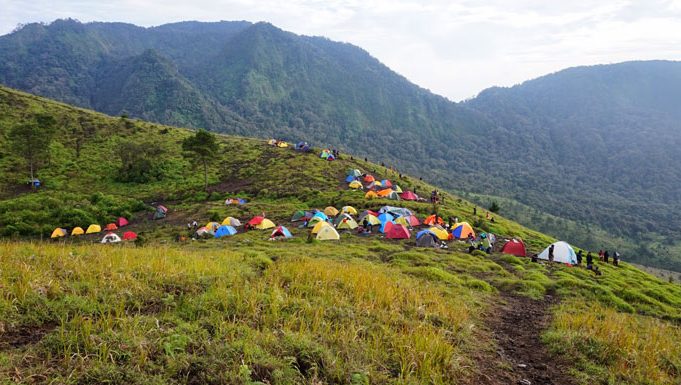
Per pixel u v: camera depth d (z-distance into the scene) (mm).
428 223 40812
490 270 23453
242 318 8023
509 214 165750
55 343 5988
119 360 5828
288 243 30344
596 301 17547
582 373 8344
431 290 14281
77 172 66562
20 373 5117
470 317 12211
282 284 11031
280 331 7512
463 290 17078
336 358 6824
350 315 9133
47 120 67562
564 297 18219
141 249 15812
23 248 12945
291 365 6445
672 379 8438
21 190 57438
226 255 16391
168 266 11188
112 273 9555
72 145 77000
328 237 32688
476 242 33656
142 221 48156
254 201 55406
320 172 70562
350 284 11789
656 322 14938
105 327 6637
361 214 41000
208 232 36312
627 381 8125
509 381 7926
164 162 73688
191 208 52562
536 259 28750
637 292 20766
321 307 9062
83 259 11406
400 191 62375
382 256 26016
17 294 7449
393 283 13555
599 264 31781
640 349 9797
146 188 63219
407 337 8312
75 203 50188
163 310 8086
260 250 25500
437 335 8711
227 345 6562
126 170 67438
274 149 87438
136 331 6578
